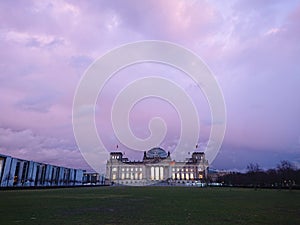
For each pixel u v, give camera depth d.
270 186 115.75
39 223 17.48
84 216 21.12
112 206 29.64
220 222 18.47
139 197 46.91
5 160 111.38
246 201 38.25
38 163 139.88
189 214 22.73
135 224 17.42
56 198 41.75
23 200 37.16
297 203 34.66
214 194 59.66
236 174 178.75
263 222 18.55
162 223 17.89
